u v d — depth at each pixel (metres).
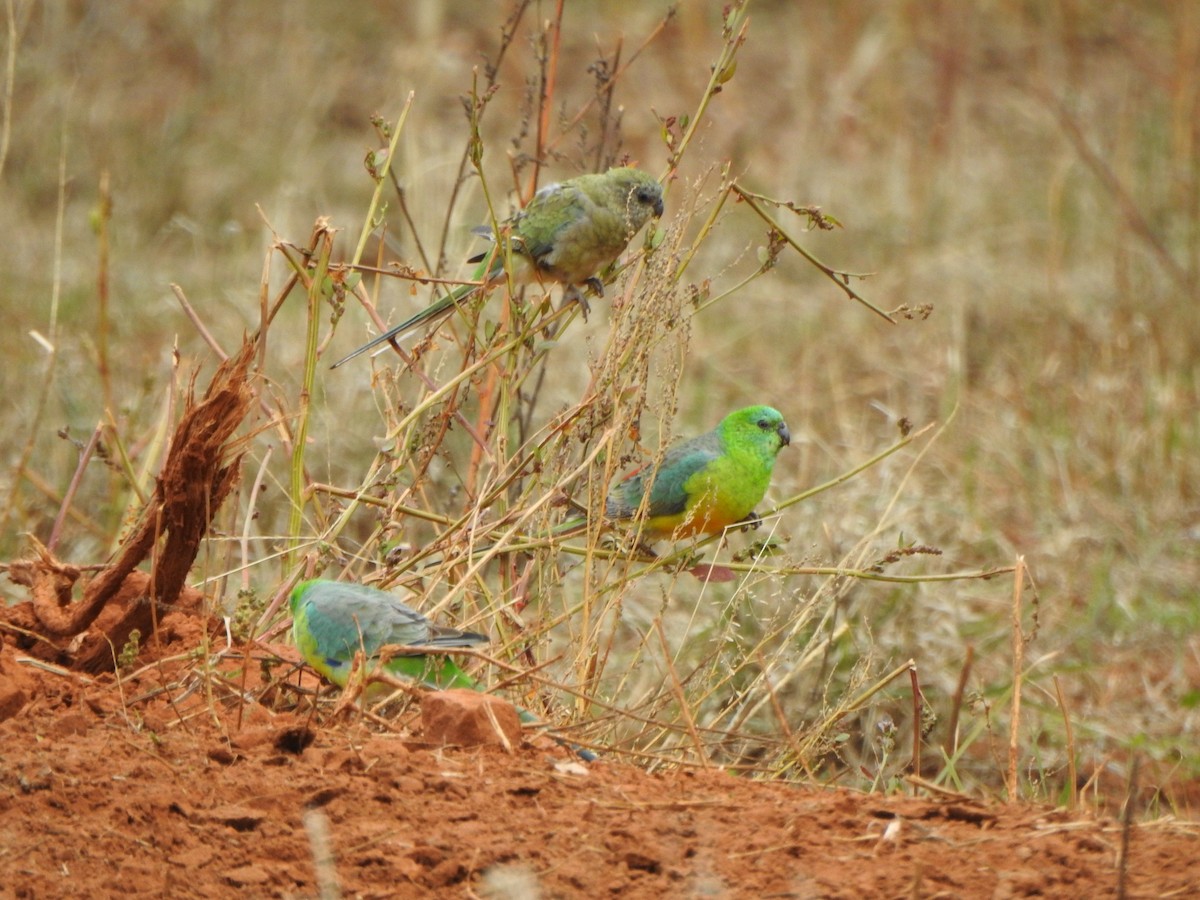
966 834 8.88
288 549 12.34
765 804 9.22
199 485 10.60
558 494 12.32
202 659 10.66
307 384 12.16
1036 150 33.31
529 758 9.80
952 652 17.61
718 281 28.67
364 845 8.37
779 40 39.66
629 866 8.27
